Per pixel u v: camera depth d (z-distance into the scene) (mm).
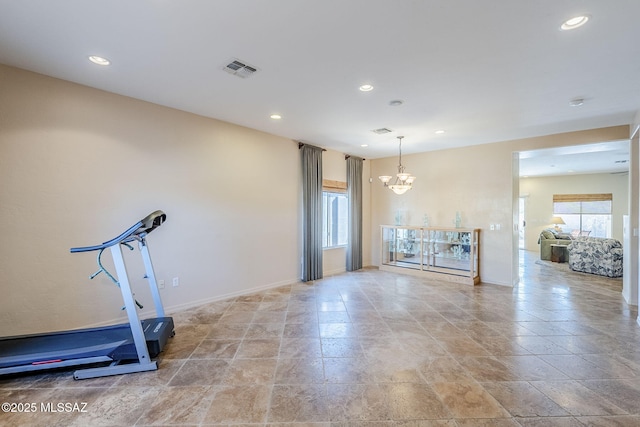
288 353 2861
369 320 3719
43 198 2990
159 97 3543
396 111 3922
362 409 2057
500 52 2490
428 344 3051
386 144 5824
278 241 5305
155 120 3754
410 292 4996
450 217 6129
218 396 2201
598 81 3012
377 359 2746
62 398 2174
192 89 3301
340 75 2934
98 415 1996
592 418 1957
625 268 4711
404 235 6629
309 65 2744
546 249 8438
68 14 2029
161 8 1963
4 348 2533
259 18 2070
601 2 1865
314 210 5809
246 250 4812
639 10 1932
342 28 2180
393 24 2125
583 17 2020
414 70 2816
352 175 6805
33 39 2342
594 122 4344
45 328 3018
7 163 2809
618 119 4203
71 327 3162
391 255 6840
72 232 3160
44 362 2391
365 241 7328
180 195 4004
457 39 2307
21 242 2889
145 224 2723
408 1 1879
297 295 4785
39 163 2965
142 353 2557
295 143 5562
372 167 7438
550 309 4148
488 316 3867
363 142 5672
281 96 3469
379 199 7312
